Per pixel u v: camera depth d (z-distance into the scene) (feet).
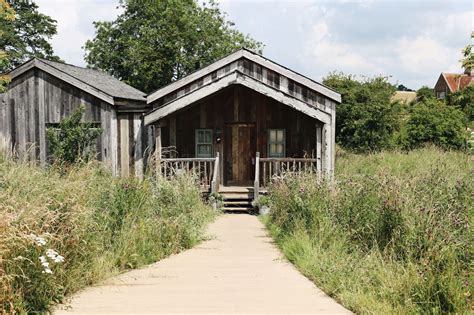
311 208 35.27
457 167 57.93
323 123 62.08
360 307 18.81
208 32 124.57
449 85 234.79
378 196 30.14
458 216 26.04
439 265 21.12
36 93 66.44
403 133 105.70
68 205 24.07
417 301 18.93
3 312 16.96
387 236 26.81
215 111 69.36
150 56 118.21
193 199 45.98
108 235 28.71
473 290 19.13
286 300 20.74
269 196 55.98
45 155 66.03
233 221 52.90
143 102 71.05
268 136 68.90
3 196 22.26
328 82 117.50
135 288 23.13
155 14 120.57
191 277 25.82
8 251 18.08
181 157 69.56
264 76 63.31
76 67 74.95
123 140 65.51
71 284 22.07
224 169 69.56
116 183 33.37
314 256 27.86
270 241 39.29
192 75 63.36
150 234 32.48
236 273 26.84
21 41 140.36
